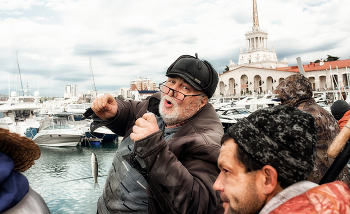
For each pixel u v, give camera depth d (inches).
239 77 3427.7
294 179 27.7
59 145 647.8
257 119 29.9
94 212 244.8
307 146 27.8
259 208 29.8
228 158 31.0
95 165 100.9
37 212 37.0
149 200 51.4
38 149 39.9
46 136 641.6
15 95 890.1
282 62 4350.4
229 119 825.5
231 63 4527.6
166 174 43.1
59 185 329.4
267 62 4109.3
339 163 34.3
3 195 32.9
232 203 30.6
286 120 28.6
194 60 61.2
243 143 29.3
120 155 68.2
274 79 3159.5
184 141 53.5
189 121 60.7
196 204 44.3
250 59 4458.7
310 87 102.1
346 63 2746.1
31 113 821.2
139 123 45.7
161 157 43.6
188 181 44.3
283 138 27.9
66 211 249.4
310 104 99.6
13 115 782.5
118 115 75.2
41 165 464.4
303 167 27.6
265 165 28.2
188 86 59.4
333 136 93.7
